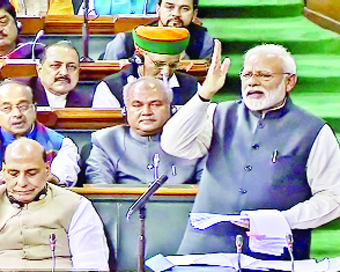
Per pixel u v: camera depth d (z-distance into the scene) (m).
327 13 17.11
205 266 14.51
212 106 15.68
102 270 15.16
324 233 15.37
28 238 15.13
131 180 15.77
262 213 15.15
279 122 15.51
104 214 15.37
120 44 16.69
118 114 15.86
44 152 15.38
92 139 15.90
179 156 15.57
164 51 16.25
